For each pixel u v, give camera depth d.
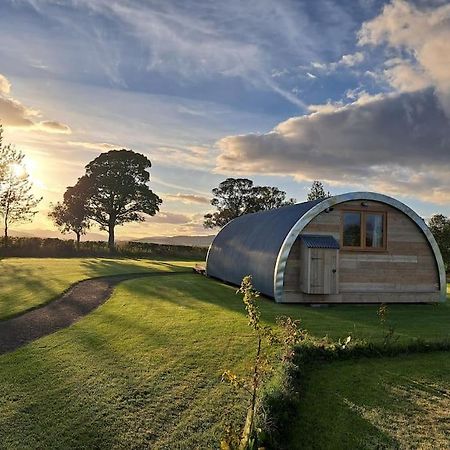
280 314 11.50
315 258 13.23
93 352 7.79
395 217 14.74
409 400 6.11
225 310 11.68
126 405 5.71
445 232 30.27
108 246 42.16
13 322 10.32
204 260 40.44
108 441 4.90
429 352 8.16
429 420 5.56
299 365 6.94
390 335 8.66
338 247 13.40
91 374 6.71
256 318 5.29
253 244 16.00
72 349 7.98
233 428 4.75
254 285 15.01
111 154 43.09
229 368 6.98
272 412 5.18
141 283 17.78
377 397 6.18
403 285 14.67
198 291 15.61
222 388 6.22
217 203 51.22
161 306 12.23
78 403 5.74
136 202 44.34
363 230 14.42
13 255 35.56
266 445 4.62
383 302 14.41
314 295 13.65
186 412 5.54
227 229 21.06
